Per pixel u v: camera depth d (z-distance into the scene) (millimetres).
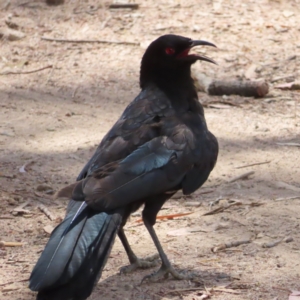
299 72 17391
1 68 17766
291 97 16203
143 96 9102
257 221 10172
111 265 9008
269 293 8141
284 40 18875
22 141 13609
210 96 16328
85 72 17500
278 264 8844
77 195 7387
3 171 12156
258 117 15039
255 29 19297
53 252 7051
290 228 9914
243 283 8383
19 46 18797
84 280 6957
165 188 8055
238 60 17938
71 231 7230
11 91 16453
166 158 8141
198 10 20156
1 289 8281
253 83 16172
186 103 9094
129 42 18766
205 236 9727
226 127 14445
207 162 8727
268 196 11148
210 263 8930
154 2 20672
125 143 8180
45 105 15633
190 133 8602
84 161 12656
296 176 12008
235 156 12930
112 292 8234
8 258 9078
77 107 15570
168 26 19438
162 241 9633
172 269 8555
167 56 9078
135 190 7660
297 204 10789
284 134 14070
